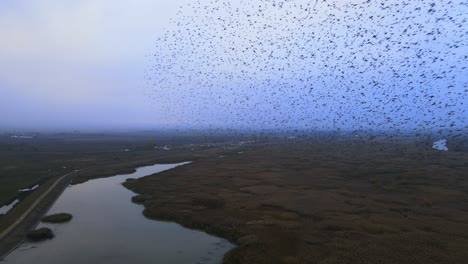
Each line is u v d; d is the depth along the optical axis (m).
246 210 43.62
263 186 59.59
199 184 62.00
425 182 61.97
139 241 34.62
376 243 31.27
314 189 56.91
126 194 57.12
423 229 35.38
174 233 36.94
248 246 31.17
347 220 38.56
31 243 34.00
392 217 39.72
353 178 68.00
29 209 45.62
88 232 37.38
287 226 36.59
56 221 40.88
